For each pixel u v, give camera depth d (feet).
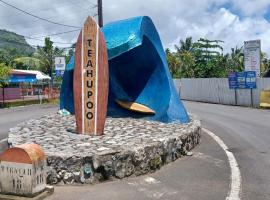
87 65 33.50
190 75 158.71
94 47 33.58
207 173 26.32
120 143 27.81
